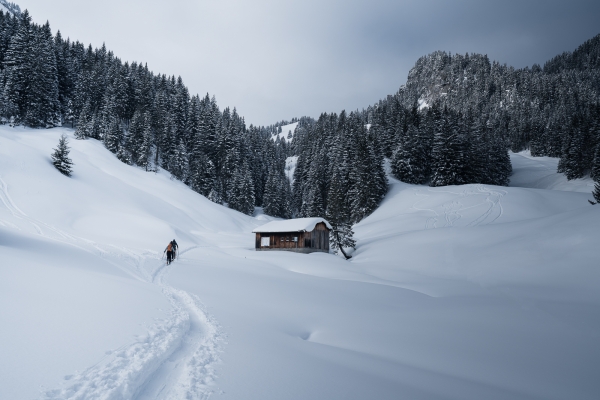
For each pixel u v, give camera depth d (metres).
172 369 5.69
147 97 99.75
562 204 46.75
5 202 36.47
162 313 8.70
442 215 49.72
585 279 16.66
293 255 35.66
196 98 115.44
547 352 9.73
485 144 84.06
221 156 91.94
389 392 5.93
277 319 11.15
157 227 41.06
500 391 7.05
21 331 5.70
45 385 4.22
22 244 17.38
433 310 14.55
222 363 6.13
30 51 78.38
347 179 72.25
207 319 9.27
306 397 5.13
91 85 93.25
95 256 19.89
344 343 9.88
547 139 127.88
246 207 83.12
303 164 111.62
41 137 67.94
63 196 42.62
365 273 27.12
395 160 78.88
